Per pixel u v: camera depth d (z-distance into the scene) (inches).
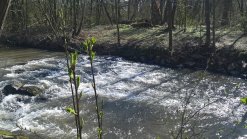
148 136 425.4
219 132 423.5
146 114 497.0
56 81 658.8
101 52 957.8
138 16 1790.1
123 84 657.6
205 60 801.6
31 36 1091.3
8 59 879.7
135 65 832.3
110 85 648.4
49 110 511.8
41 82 640.4
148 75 731.4
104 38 1051.9
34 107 526.9
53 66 796.6
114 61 872.3
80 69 765.3
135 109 518.0
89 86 635.5
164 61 837.8
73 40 998.4
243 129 436.1
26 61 852.6
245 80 692.7
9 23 1144.2
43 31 1096.2
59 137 420.5
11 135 357.4
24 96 562.3
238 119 469.1
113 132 437.1
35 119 477.4
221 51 804.0
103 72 750.5
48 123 462.0
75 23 1087.6
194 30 1072.2
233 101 550.3
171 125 454.0
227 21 1188.5
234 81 684.1
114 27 1259.8
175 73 752.3
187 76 722.2
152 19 1278.3
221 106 525.3
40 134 426.3
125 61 879.1
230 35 959.6
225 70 751.7
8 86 584.7
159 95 589.0
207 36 840.3
